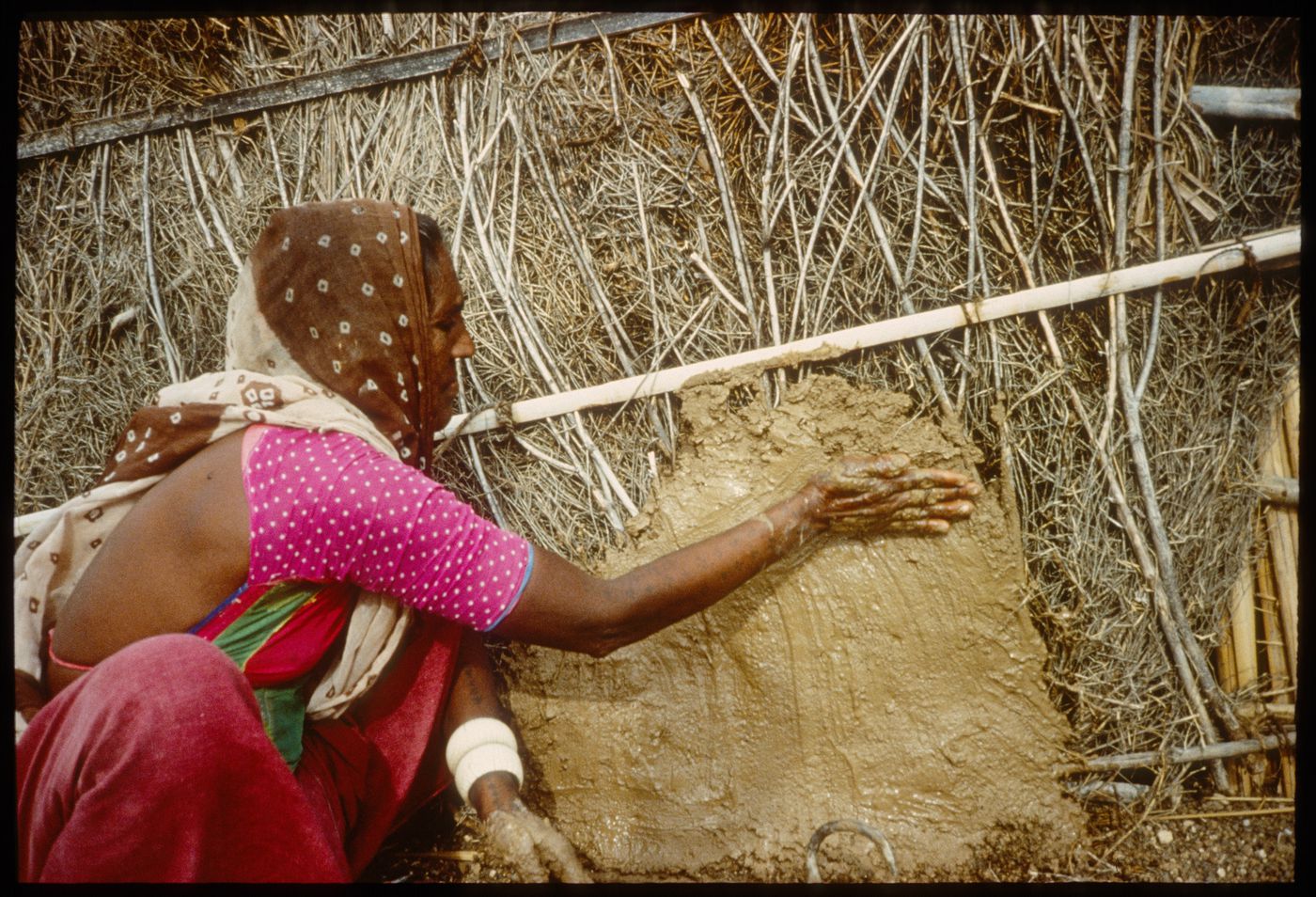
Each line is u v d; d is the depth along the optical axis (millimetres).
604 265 1857
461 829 1803
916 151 1724
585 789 1753
